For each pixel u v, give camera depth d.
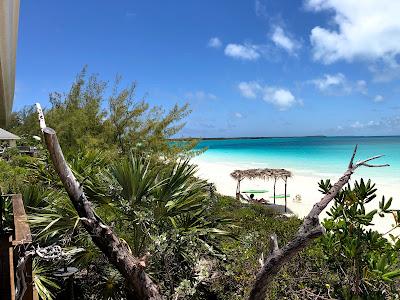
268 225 7.80
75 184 3.83
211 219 5.12
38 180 7.66
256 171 20.42
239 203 14.24
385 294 4.45
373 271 4.09
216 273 5.18
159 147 15.01
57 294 4.89
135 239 4.42
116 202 4.49
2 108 3.82
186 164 4.69
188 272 4.79
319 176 35.06
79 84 21.30
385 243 4.33
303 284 4.91
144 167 4.50
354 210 4.30
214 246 5.10
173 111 15.61
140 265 3.77
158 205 4.39
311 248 5.32
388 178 31.92
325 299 4.52
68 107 20.94
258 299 3.34
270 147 108.81
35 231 4.57
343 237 4.36
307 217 3.23
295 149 93.44
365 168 41.41
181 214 4.91
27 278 3.33
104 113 17.42
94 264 5.30
